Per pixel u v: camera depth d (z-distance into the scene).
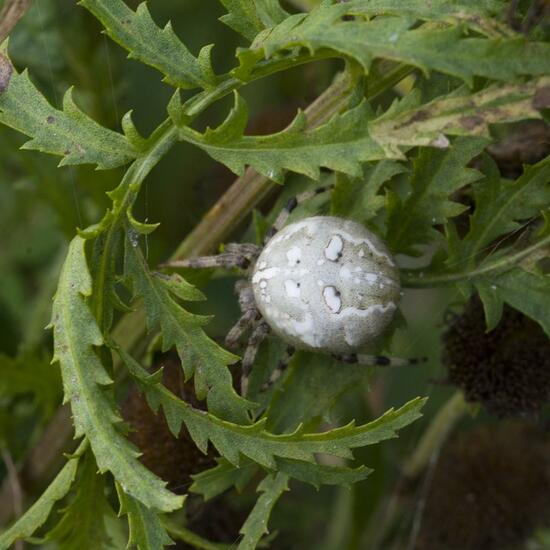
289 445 0.18
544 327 0.19
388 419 0.18
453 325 0.21
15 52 0.24
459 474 0.23
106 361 0.19
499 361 0.21
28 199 0.26
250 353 0.20
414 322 0.26
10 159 0.25
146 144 0.19
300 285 0.19
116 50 0.25
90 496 0.19
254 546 0.19
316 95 0.23
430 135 0.18
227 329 0.25
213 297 0.26
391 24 0.18
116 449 0.18
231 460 0.18
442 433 0.23
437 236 0.19
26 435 0.24
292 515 0.25
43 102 0.19
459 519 0.23
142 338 0.21
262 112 0.24
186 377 0.18
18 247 0.26
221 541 0.22
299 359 0.20
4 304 0.26
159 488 0.18
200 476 0.19
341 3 0.18
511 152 0.21
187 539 0.20
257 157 0.18
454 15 0.18
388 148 0.18
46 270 0.26
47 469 0.23
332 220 0.19
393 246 0.19
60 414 0.22
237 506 0.22
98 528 0.19
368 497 0.24
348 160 0.18
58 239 0.26
